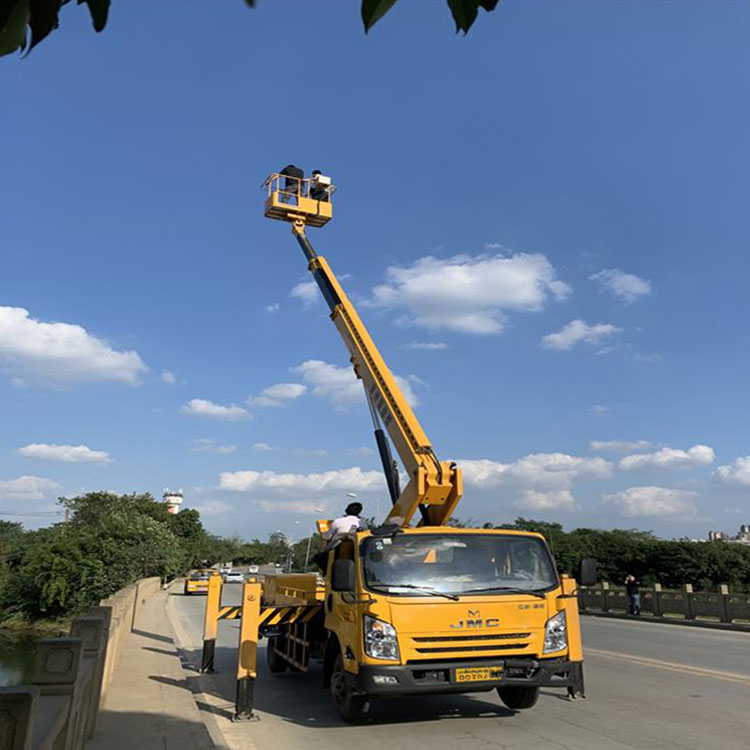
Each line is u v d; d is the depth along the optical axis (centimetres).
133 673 1147
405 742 702
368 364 1146
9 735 246
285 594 1097
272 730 769
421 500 937
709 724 766
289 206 1419
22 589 4212
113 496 7444
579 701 898
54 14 146
